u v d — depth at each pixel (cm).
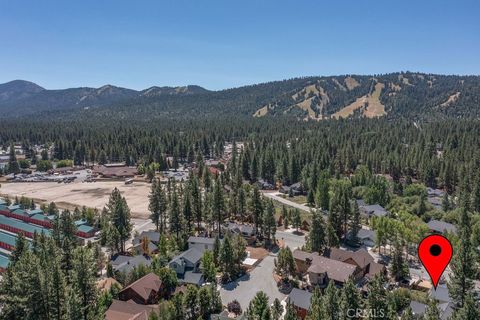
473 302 4691
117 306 5944
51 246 6969
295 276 7569
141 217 12606
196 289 6131
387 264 8488
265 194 15550
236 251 8019
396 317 4753
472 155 16488
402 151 19525
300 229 11031
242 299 6788
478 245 8469
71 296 4400
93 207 13925
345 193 10288
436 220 11181
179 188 14225
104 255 8669
